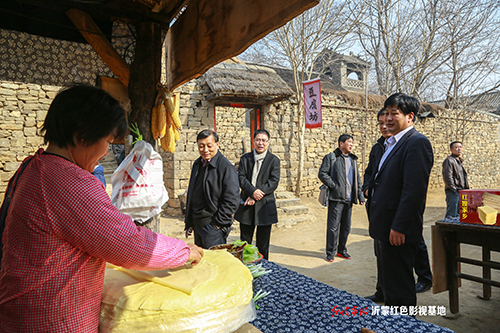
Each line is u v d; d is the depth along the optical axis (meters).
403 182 2.05
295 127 9.09
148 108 2.71
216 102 8.02
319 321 1.18
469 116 11.89
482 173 14.45
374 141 10.74
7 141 6.05
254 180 3.54
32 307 0.74
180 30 2.70
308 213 7.84
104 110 0.83
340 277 3.97
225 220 2.70
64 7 2.48
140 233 0.82
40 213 0.74
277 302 1.35
